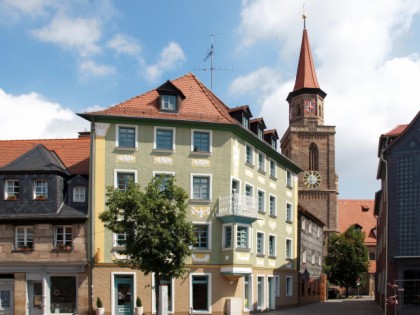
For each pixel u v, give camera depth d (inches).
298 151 3432.6
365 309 1898.4
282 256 1927.9
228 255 1505.9
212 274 1512.1
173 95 1566.2
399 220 1434.5
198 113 1574.8
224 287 1514.5
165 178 1515.7
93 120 1508.4
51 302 1453.0
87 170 1573.6
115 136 1507.1
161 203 1172.5
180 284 1485.0
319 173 3410.4
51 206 1482.5
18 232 1483.8
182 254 1176.8
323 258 3004.4
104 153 1498.5
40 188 1505.9
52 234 1469.0
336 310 1838.1
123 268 1459.2
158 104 1568.7
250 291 1647.4
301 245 2185.0
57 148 1678.2
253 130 1797.5
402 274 1406.3
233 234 1508.4
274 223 1868.8
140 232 1159.6
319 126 3440.0
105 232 1465.3
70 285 1465.3
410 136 1456.7
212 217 1535.4
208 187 1547.7
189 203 1523.1
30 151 1556.3
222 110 1659.7
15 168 1501.0
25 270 1457.9
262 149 1797.5
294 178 2100.1
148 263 1160.8
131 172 1502.2
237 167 1606.8
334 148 3435.0
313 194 3393.2
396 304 1390.3
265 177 1814.7
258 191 1754.4
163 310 1058.1
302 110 3479.3
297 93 3506.4
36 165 1508.4
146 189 1226.0
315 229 2561.5
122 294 1459.2
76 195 1513.3
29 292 1461.6
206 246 1525.6
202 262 1510.8
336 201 3383.4
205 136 1569.9
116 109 1526.8
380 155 1595.7
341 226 3836.1
